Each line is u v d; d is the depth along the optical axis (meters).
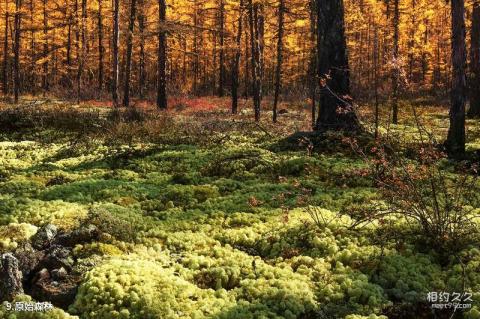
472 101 24.77
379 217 7.38
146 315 5.09
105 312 5.09
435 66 52.94
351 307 5.48
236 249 7.00
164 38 30.50
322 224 7.56
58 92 40.03
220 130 17.72
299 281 5.89
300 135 13.96
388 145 8.12
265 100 43.38
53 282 5.78
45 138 16.44
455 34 13.29
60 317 5.02
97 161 12.96
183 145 14.45
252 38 28.75
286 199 9.16
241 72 62.34
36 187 10.27
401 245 6.73
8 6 38.91
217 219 8.30
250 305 5.37
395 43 25.88
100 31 44.94
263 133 17.27
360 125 13.80
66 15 44.72
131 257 6.46
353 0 38.34
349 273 6.18
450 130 13.55
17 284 5.59
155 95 41.31
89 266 6.09
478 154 13.02
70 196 9.50
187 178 11.01
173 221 8.23
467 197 8.55
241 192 9.91
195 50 54.22
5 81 50.62
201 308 5.27
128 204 9.19
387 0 28.75
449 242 6.71
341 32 13.92
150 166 12.41
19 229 7.25
